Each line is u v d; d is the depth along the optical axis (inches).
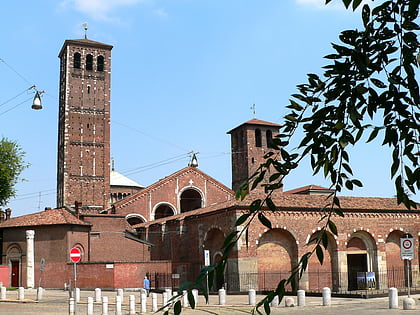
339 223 1829.5
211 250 1953.7
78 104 3531.0
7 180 2439.7
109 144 3555.6
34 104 1413.6
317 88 161.5
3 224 2235.5
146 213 3006.9
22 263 2129.7
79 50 3595.0
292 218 1765.5
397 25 141.6
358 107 151.2
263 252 1726.1
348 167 163.6
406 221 1959.9
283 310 1149.1
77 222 2151.8
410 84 140.9
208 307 1256.8
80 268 2003.0
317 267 1784.0
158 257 2401.6
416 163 144.7
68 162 3435.0
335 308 1165.1
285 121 167.9
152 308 1205.7
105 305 1147.3
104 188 3481.8
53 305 1412.4
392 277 1908.2
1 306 1396.4
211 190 3208.7
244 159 3508.9
